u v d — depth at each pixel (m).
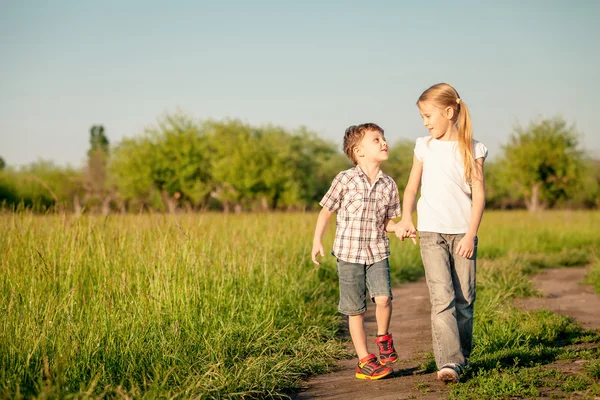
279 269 6.56
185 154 39.56
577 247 15.33
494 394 3.28
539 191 33.09
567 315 6.06
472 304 3.79
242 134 45.47
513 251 12.98
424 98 3.80
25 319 3.82
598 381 3.47
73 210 7.42
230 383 3.59
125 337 3.93
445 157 3.77
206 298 5.08
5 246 5.51
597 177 41.72
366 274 4.00
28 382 3.25
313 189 56.28
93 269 5.33
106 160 41.22
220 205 44.03
